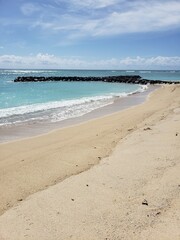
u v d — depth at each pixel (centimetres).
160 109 1855
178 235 432
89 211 512
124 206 523
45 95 3388
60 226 470
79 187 614
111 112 1941
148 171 679
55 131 1304
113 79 8019
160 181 620
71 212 511
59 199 563
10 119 1661
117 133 1148
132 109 2014
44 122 1572
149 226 459
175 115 1456
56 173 724
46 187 638
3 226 479
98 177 662
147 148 863
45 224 478
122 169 703
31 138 1162
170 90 3525
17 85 5541
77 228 462
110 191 586
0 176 716
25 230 464
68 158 841
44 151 940
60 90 4325
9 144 1055
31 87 4972
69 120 1638
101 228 459
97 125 1409
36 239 440
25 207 540
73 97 3152
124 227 459
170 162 730
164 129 1096
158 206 518
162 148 852
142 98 2903
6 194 610
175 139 938
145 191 578
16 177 705
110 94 3566
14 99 2819
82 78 8362
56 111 2009
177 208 506
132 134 1067
